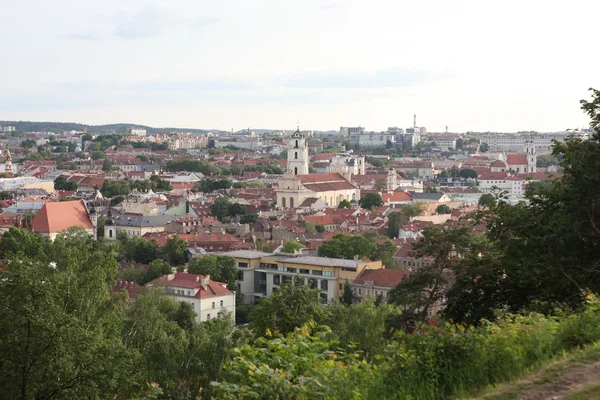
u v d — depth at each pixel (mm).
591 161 62781
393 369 37500
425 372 36500
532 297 63812
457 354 37781
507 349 36906
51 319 66625
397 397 35500
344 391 35062
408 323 77062
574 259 59438
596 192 60656
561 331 39562
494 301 65375
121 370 70312
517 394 33062
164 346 92500
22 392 65188
